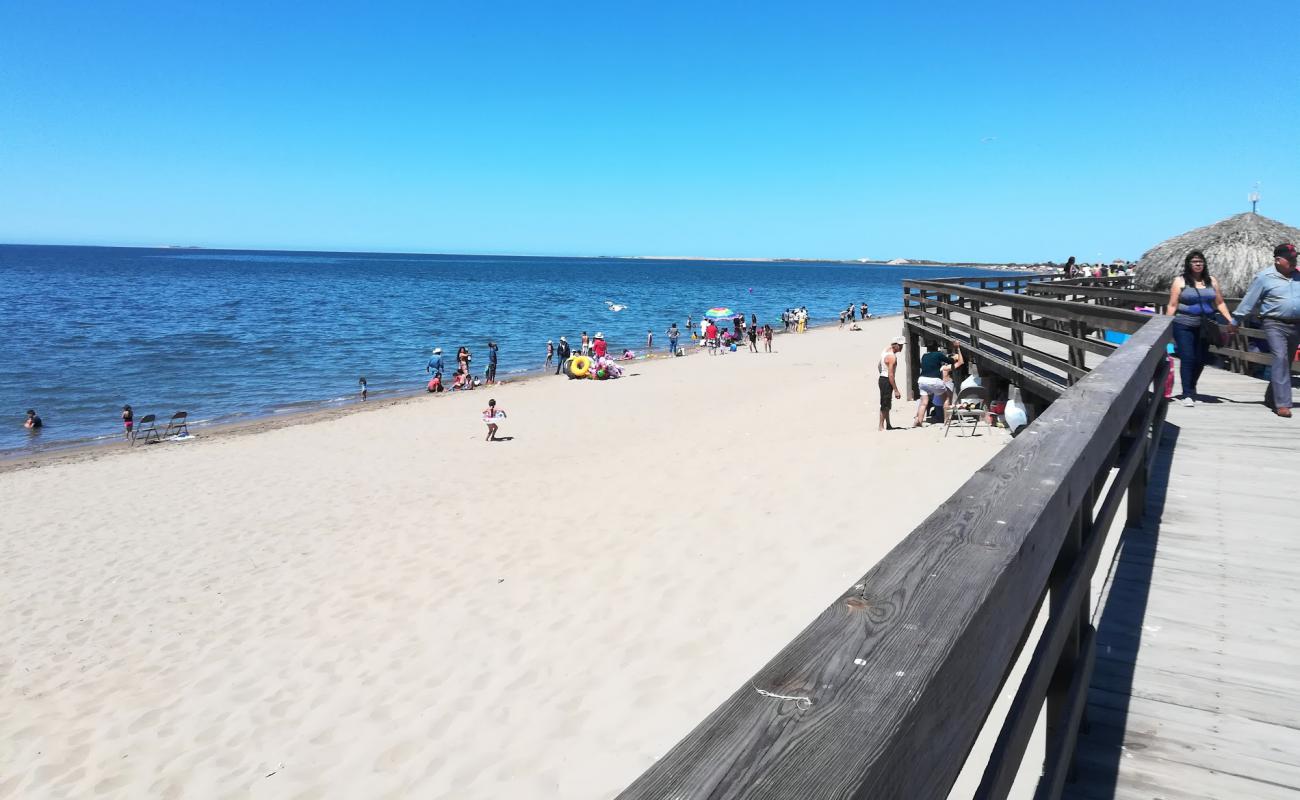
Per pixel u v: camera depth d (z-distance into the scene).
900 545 1.35
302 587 8.35
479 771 4.70
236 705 5.96
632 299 85.94
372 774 4.84
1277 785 2.19
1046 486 1.67
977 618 1.09
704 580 6.78
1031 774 2.87
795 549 7.09
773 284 140.62
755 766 0.76
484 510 10.62
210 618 7.79
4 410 23.31
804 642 1.02
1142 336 4.80
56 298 69.94
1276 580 3.54
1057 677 2.00
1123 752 2.36
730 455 11.86
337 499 12.32
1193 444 6.10
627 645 5.90
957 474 8.50
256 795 4.80
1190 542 4.04
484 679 5.78
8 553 10.33
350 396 25.73
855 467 9.45
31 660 7.15
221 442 17.97
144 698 6.27
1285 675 2.76
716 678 5.24
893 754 0.81
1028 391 10.41
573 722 5.05
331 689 6.02
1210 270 12.75
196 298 73.81
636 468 12.02
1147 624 3.17
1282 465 5.43
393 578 8.27
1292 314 6.80
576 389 24.92
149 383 28.22
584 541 8.48
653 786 0.74
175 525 11.32
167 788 5.01
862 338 41.16
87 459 16.62
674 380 26.09
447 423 19.55
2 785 5.23
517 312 63.44
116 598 8.57
